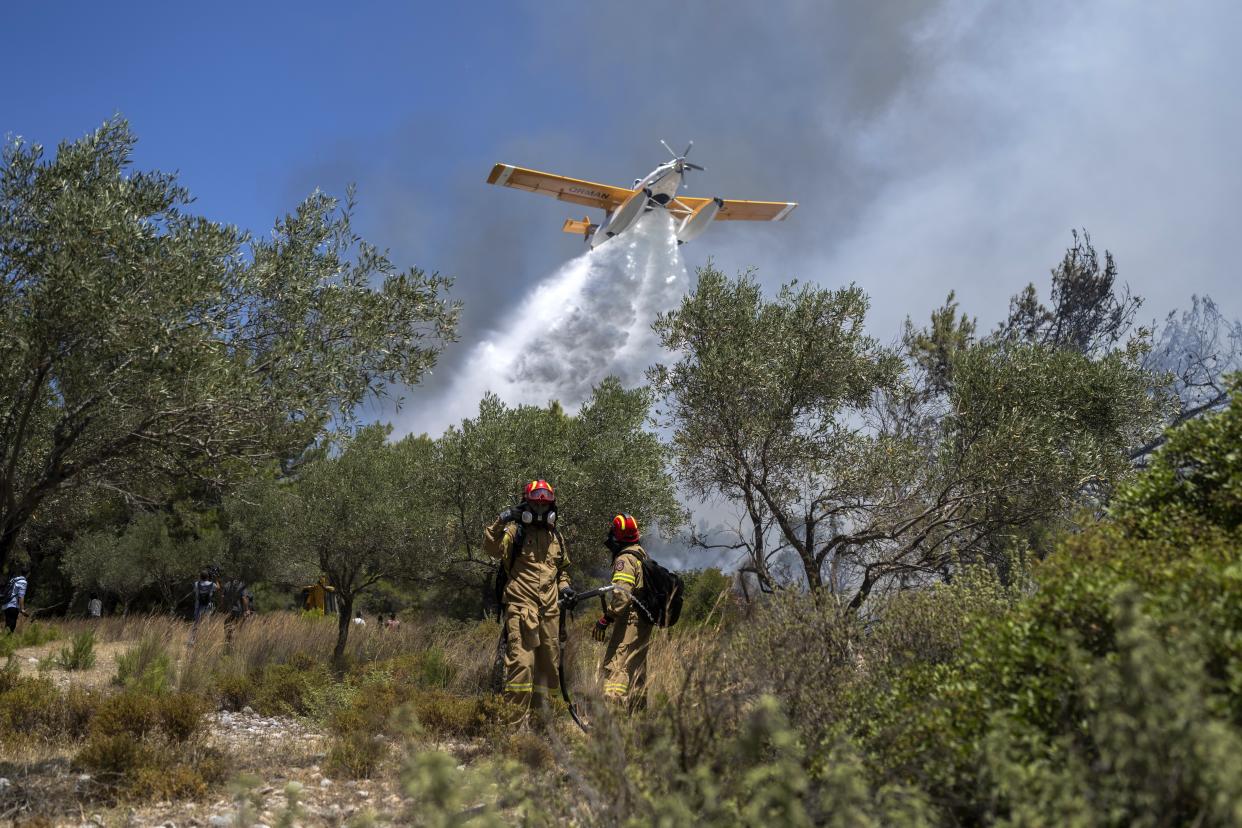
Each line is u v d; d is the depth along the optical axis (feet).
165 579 73.00
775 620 12.43
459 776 8.34
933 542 27.81
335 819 12.32
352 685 24.68
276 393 15.74
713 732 9.17
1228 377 10.97
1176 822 6.48
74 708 18.17
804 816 6.84
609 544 21.62
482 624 38.86
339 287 17.99
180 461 16.19
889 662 12.32
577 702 19.26
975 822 8.33
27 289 14.17
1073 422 28.94
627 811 8.29
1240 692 6.67
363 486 38.29
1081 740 7.47
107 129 16.26
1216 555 8.82
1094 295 75.10
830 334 29.63
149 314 14.08
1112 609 7.66
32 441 17.12
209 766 14.97
